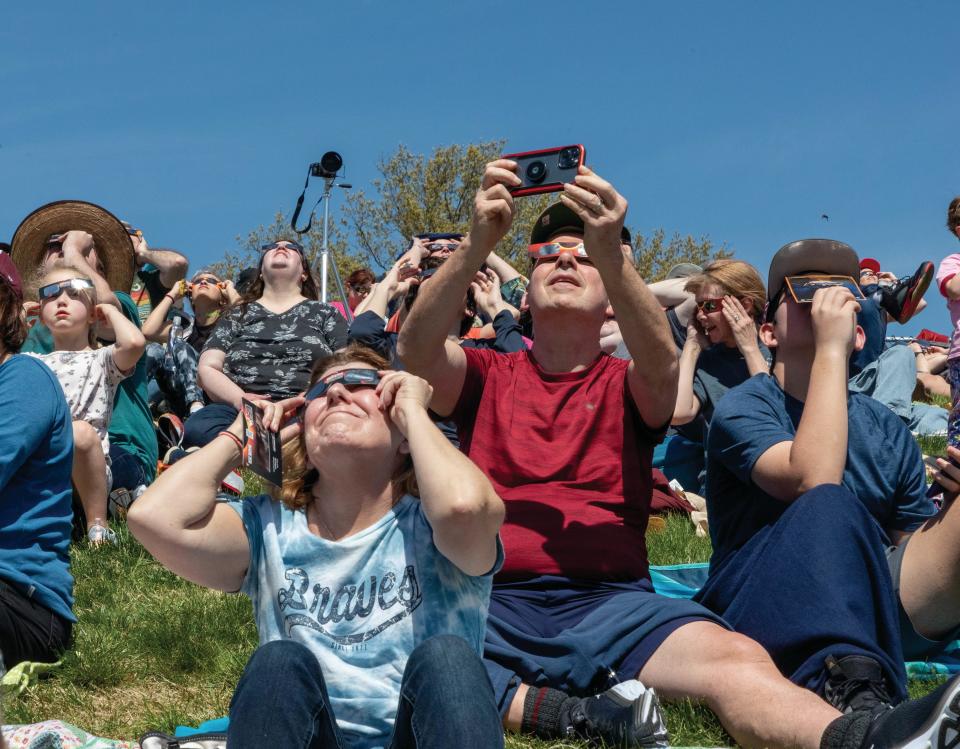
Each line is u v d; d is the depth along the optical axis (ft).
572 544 12.55
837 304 13.37
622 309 12.60
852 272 14.08
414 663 8.38
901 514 14.08
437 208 108.78
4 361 14.74
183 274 31.96
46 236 25.85
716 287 22.38
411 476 9.64
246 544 9.66
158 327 30.32
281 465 9.68
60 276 22.13
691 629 11.59
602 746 10.96
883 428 14.33
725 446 13.56
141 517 9.27
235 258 105.09
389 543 9.38
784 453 12.89
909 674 13.26
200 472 9.50
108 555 19.60
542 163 13.00
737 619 12.13
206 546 9.43
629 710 10.74
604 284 12.66
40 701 13.51
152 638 15.29
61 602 14.48
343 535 9.61
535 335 13.93
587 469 13.07
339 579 9.32
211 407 24.66
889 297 20.56
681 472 23.99
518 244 97.76
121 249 26.35
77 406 21.29
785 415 13.76
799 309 13.88
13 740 10.93
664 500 22.30
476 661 8.38
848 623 11.28
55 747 10.88
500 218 12.85
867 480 13.99
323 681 8.59
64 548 14.82
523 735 11.51
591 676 11.72
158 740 10.34
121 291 26.20
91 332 22.84
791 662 11.60
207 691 14.08
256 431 9.51
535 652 12.02
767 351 23.38
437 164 110.11
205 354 25.31
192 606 16.65
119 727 12.85
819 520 11.85
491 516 8.95
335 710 8.99
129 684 14.34
